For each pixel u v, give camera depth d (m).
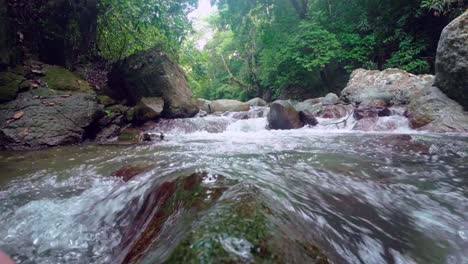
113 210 2.11
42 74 5.86
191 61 11.91
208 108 10.97
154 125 6.59
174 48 9.08
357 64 11.76
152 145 4.67
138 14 7.00
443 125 4.78
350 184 2.27
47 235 1.91
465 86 4.82
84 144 4.89
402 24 10.12
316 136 5.09
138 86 7.28
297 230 1.31
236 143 4.62
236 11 16.27
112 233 1.89
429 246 1.51
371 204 1.93
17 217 2.09
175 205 1.62
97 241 1.83
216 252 0.98
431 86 5.66
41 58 6.62
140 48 8.95
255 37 18.58
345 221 1.63
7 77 5.15
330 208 1.76
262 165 2.87
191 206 1.48
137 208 2.01
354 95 7.78
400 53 9.73
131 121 6.49
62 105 5.20
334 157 3.21
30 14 6.24
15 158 3.77
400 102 6.64
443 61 5.17
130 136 5.58
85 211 2.15
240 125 7.00
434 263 1.39
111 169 3.10
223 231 1.11
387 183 2.32
